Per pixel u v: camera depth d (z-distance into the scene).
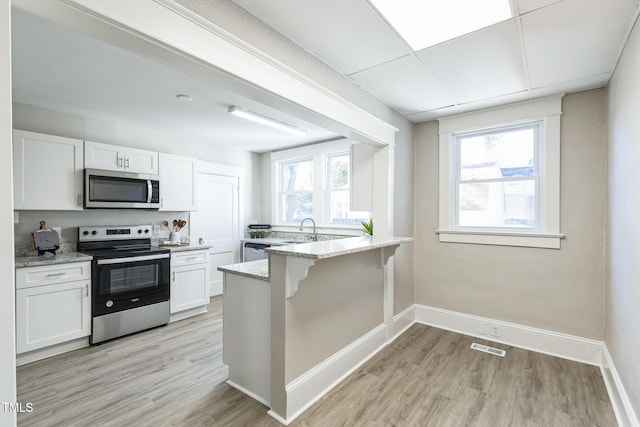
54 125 3.20
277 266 1.90
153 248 3.65
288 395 1.88
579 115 2.60
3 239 0.89
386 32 1.78
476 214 3.18
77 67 2.28
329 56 2.04
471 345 2.91
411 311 3.43
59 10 1.03
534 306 2.82
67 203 3.06
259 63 1.64
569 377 2.35
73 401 2.06
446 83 2.45
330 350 2.27
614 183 2.20
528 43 1.88
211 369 2.50
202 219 4.64
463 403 2.04
